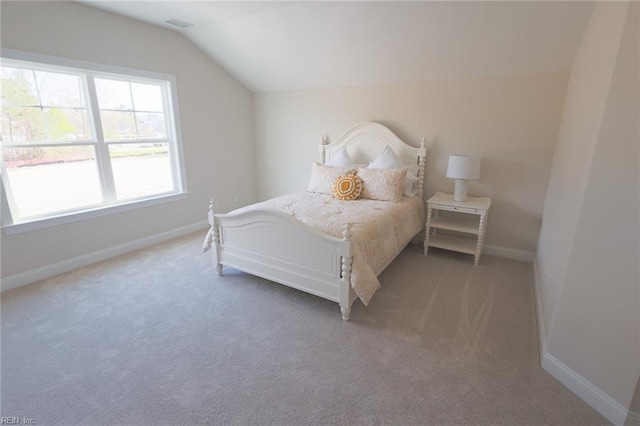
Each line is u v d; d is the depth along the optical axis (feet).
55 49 9.43
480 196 11.77
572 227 5.66
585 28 8.22
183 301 8.59
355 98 13.52
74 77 10.27
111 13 10.57
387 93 12.76
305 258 7.97
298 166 15.94
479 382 5.87
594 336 5.23
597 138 4.86
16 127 9.20
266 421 5.10
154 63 12.01
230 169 15.93
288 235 8.09
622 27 4.55
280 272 8.55
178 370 6.16
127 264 10.91
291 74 13.83
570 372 5.66
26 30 8.82
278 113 15.79
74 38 9.80
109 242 11.48
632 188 4.61
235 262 9.49
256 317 7.88
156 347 6.80
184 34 12.77
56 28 9.39
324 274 7.75
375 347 6.82
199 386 5.79
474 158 10.46
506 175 11.19
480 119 11.25
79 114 10.53
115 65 10.87
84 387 5.75
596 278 5.12
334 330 7.38
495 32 9.23
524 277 10.02
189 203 14.20
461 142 11.76
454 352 6.66
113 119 11.46
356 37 10.73
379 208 10.19
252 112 16.62
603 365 5.16
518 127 10.69
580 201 5.28
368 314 8.01
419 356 6.54
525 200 11.03
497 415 5.20
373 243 8.36
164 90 12.84
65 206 10.46
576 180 6.12
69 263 10.45
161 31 12.09
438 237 12.30
